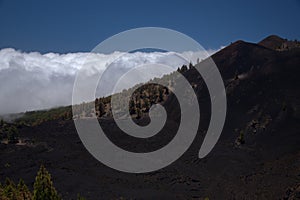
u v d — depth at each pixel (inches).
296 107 6525.6
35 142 6368.1
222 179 4906.5
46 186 2283.5
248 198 4266.7
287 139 5684.1
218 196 4439.0
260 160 5344.5
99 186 4564.5
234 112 6801.2
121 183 4709.6
